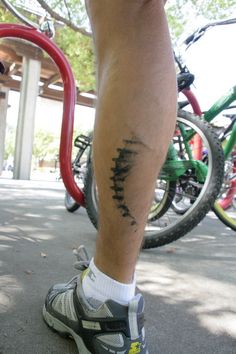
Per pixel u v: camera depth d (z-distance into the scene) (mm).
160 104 616
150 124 612
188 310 984
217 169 1548
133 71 605
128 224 643
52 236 1695
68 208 2480
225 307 1021
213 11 4707
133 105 606
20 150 7953
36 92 8117
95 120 650
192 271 1348
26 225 1920
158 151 625
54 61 1510
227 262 1513
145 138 612
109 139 618
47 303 821
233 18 1722
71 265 1248
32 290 1013
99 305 695
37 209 2553
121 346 673
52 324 796
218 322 924
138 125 608
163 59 623
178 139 1721
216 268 1410
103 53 645
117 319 672
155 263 1424
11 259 1277
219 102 1752
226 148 2010
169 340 818
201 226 2414
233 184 2203
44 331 801
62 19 4430
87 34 4637
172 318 928
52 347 744
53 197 3480
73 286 784
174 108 640
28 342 754
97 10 646
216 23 1720
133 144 612
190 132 1685
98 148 635
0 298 949
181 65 1615
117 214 639
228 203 2215
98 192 661
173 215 1672
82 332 709
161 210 1649
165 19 635
